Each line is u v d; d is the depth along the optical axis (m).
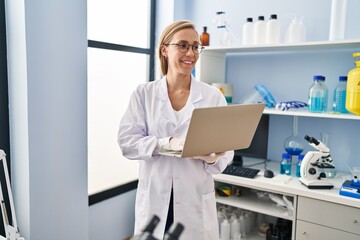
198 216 1.46
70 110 1.77
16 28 1.55
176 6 2.68
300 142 2.36
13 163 1.67
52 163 1.70
